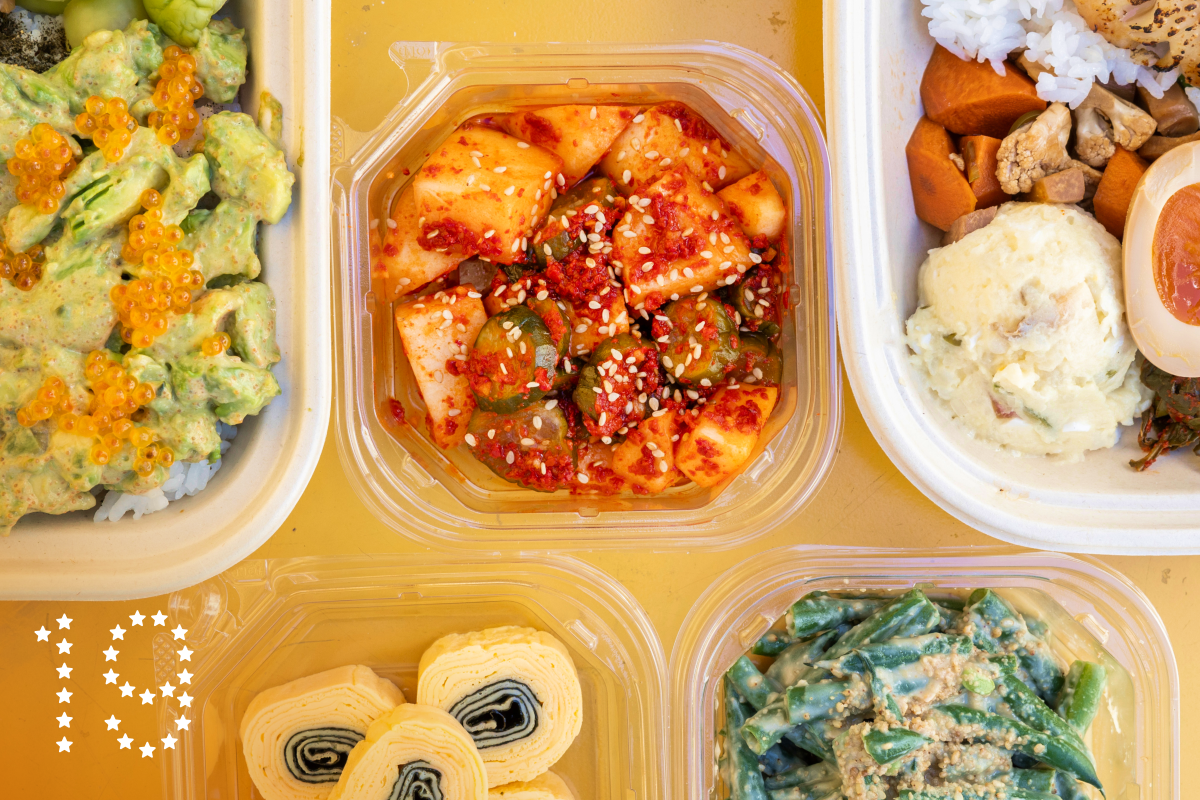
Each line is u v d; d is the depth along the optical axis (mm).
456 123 535
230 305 505
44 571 515
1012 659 522
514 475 534
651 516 530
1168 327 513
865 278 519
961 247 525
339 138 527
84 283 500
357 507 530
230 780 533
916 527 535
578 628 534
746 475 533
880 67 524
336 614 532
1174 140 525
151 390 501
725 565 534
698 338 526
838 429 530
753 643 535
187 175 502
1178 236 514
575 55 525
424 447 539
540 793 532
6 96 500
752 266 533
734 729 528
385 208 536
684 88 531
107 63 502
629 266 527
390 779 524
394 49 527
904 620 521
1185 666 539
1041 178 526
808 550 534
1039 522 524
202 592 529
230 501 518
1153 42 521
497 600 534
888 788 511
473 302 532
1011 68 530
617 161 537
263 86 516
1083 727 520
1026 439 530
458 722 529
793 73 530
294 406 519
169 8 505
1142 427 535
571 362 537
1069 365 518
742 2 530
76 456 500
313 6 510
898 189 533
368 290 531
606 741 537
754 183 531
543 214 534
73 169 502
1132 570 537
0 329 501
